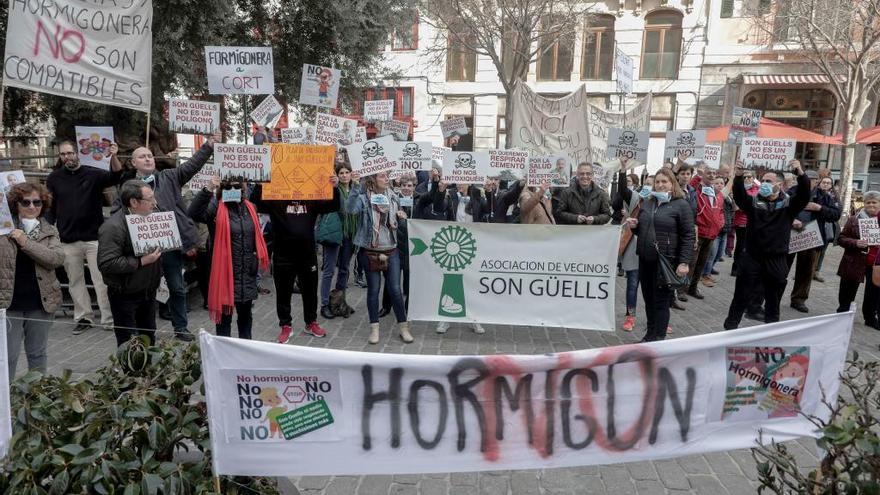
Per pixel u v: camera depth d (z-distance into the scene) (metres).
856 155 21.27
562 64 22.50
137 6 5.57
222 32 10.34
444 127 10.02
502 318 6.23
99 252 4.20
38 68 5.30
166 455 2.31
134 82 5.66
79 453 2.03
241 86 6.53
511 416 2.52
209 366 2.31
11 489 2.00
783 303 8.17
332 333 6.29
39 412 2.28
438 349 5.81
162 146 11.50
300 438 2.43
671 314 7.36
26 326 4.13
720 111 21.42
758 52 20.55
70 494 1.99
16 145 12.48
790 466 2.29
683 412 2.60
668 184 5.52
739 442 2.65
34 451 2.11
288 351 2.36
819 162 21.83
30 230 4.13
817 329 2.63
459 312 6.27
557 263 6.09
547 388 2.52
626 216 7.48
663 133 22.09
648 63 21.97
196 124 5.97
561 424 2.55
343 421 2.45
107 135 6.11
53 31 5.33
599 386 2.54
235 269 5.00
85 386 2.38
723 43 21.03
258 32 11.82
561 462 2.57
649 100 10.68
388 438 2.48
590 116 11.01
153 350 2.63
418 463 2.51
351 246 7.13
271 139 6.97
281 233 5.64
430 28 22.08
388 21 12.80
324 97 8.08
